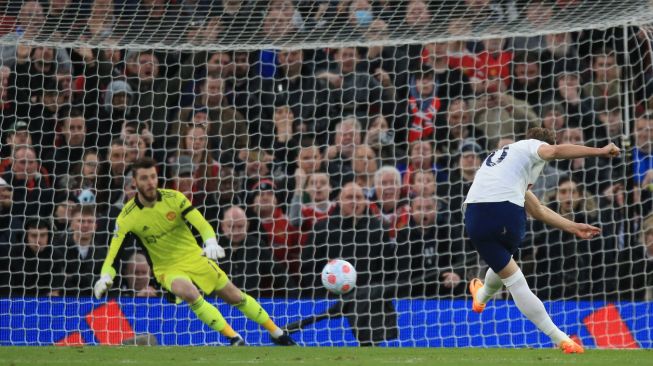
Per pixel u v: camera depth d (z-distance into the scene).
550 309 29.27
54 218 31.61
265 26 31.61
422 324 29.56
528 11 30.70
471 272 32.06
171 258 27.20
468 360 21.53
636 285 31.41
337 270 26.73
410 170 34.47
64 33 31.25
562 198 30.94
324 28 31.81
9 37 31.28
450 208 33.16
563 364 20.22
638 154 32.94
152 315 29.95
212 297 30.44
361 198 31.02
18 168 32.50
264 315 27.73
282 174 34.75
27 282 31.83
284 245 32.47
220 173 33.47
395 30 31.89
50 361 21.33
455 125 34.91
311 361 21.28
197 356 22.88
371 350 25.28
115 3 30.73
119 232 26.86
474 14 31.05
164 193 27.06
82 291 31.45
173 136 34.34
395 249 31.42
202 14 31.34
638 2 29.83
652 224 30.61
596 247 31.41
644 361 21.00
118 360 21.59
